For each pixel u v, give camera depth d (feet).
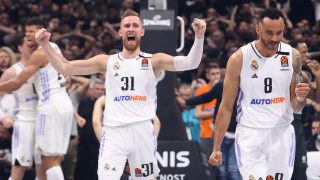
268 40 23.25
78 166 38.63
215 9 58.54
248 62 23.91
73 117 34.09
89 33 55.67
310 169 31.68
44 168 32.71
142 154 25.96
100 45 51.62
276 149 24.06
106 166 25.50
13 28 56.75
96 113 30.94
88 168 38.60
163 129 33.58
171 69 25.76
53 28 55.11
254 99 24.08
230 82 24.17
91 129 38.24
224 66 42.50
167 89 33.63
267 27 23.15
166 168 33.27
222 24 55.57
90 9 58.85
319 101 28.37
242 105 24.31
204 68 48.01
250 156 24.00
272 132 24.03
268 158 24.16
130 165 26.32
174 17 33.83
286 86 24.00
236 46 50.78
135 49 25.98
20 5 59.31
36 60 31.27
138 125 25.75
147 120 25.85
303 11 57.67
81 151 38.50
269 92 23.98
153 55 25.98
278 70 23.89
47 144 31.86
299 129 30.58
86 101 38.60
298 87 23.24
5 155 37.37
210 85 39.17
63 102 32.14
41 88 31.89
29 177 37.55
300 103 23.66
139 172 26.18
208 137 38.91
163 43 33.76
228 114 24.40
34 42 31.71
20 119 32.37
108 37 52.49
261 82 23.93
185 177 33.32
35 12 57.88
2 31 54.85
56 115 31.89
